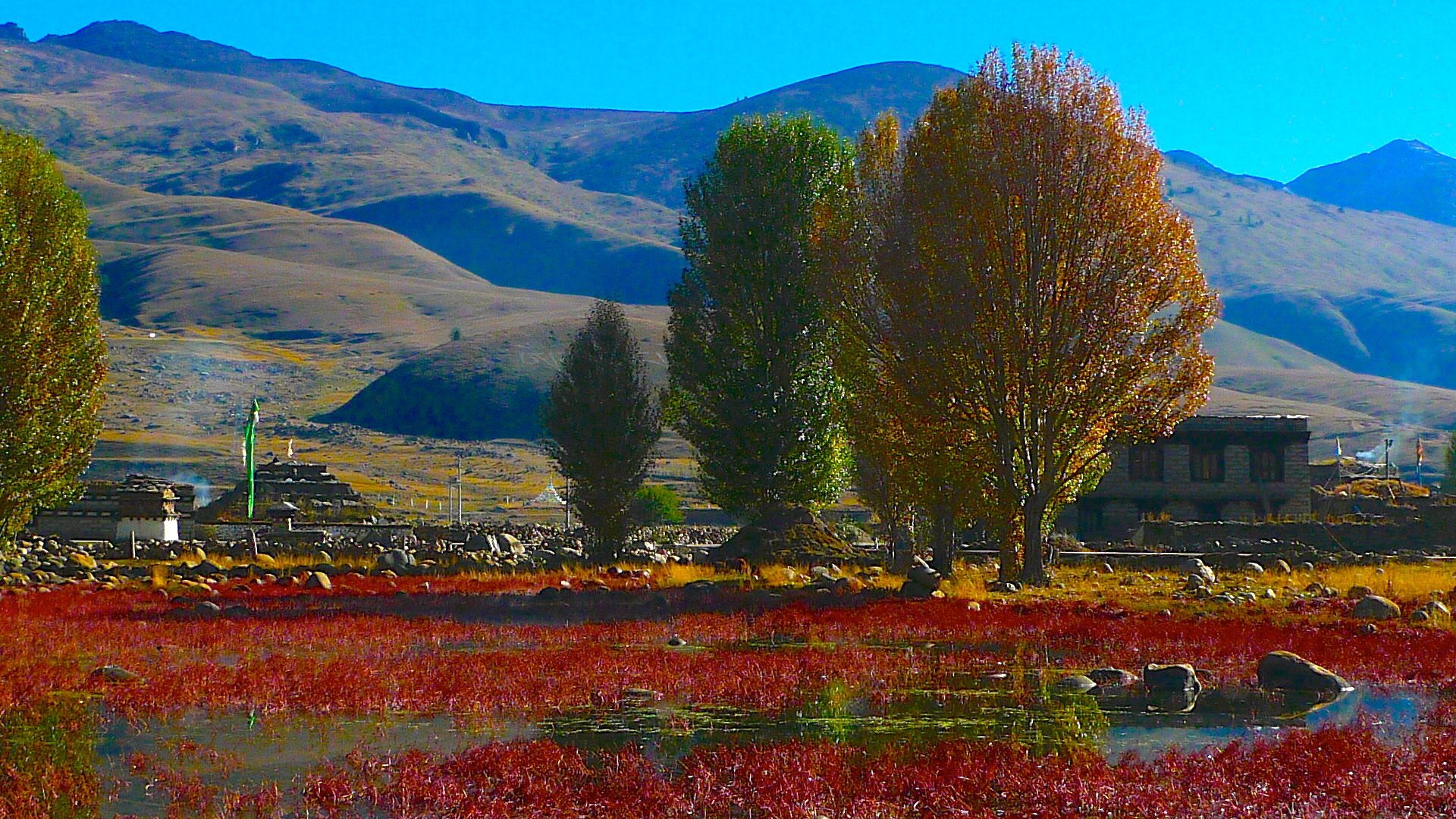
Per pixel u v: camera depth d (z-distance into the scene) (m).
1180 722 16.78
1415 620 27.52
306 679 19.73
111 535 55.66
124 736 15.95
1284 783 13.31
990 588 36.97
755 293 50.06
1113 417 37.50
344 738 15.81
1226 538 54.00
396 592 37.88
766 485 49.75
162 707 17.78
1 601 33.53
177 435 184.62
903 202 38.19
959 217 37.00
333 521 68.38
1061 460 38.00
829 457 50.03
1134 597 34.53
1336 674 20.06
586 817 12.40
